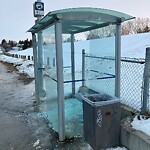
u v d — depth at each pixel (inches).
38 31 201.0
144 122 119.1
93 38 201.8
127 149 119.6
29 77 468.8
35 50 225.3
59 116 137.3
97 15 137.6
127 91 173.3
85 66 229.9
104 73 175.6
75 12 131.0
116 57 152.9
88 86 218.7
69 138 141.3
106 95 133.5
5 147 134.8
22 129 164.7
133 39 777.6
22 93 306.0
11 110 220.5
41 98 237.6
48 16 131.0
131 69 226.5
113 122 121.5
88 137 129.0
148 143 101.5
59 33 129.3
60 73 133.4
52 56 148.7
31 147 132.7
